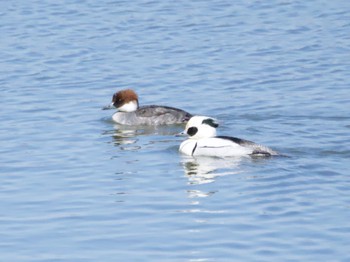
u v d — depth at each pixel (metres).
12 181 22.88
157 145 25.78
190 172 23.34
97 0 41.47
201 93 30.47
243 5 40.41
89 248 18.88
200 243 19.00
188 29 37.44
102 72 32.81
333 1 40.38
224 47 35.22
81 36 36.84
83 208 21.05
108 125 27.73
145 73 32.56
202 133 25.02
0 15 39.53
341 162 23.62
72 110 29.03
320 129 26.47
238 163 23.84
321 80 31.33
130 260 18.27
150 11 39.81
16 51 35.25
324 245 18.77
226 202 21.23
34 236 19.50
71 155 24.84
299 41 35.69
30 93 30.69
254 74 32.16
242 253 18.48
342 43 35.19
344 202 20.98
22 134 26.69
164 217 20.45
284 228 19.64
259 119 27.64
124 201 21.45
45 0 41.59
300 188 21.94
